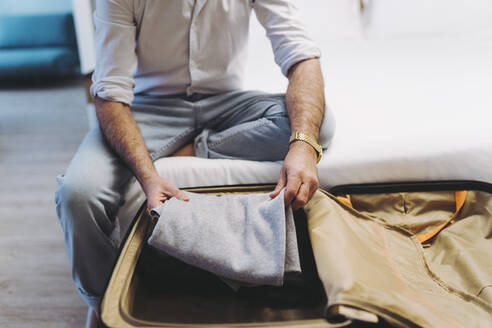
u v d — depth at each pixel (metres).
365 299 0.54
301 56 0.98
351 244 0.66
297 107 0.89
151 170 0.82
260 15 1.05
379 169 0.95
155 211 0.68
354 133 1.01
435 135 0.96
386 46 1.79
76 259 0.89
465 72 1.36
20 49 3.86
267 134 0.92
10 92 3.41
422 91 1.22
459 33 1.88
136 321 0.54
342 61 1.62
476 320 0.67
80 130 2.43
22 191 1.74
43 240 1.40
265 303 0.67
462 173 0.96
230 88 1.10
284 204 0.68
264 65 1.62
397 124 1.02
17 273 1.23
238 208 0.70
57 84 3.64
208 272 0.70
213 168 0.94
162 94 1.08
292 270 0.63
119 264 0.64
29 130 2.46
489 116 1.02
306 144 0.81
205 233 0.65
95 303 0.96
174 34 0.97
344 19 1.89
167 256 0.70
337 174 0.95
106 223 0.87
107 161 0.89
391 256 0.76
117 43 0.92
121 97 0.92
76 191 0.83
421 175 0.96
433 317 0.58
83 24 2.10
